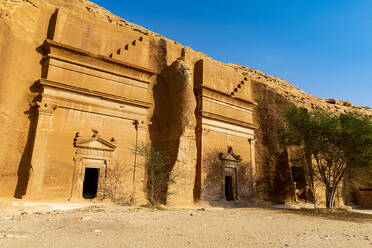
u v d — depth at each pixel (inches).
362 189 1416.1
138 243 221.5
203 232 301.3
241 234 298.2
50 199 626.5
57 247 197.8
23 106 653.3
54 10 765.9
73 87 706.2
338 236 310.2
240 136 1064.2
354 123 810.8
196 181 885.2
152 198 724.7
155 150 865.5
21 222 328.2
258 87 1235.2
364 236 317.4
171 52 974.4
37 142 633.0
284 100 1286.9
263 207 933.2
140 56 882.8
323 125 829.8
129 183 759.1
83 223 333.4
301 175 1200.8
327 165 880.9
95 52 797.9
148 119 869.2
